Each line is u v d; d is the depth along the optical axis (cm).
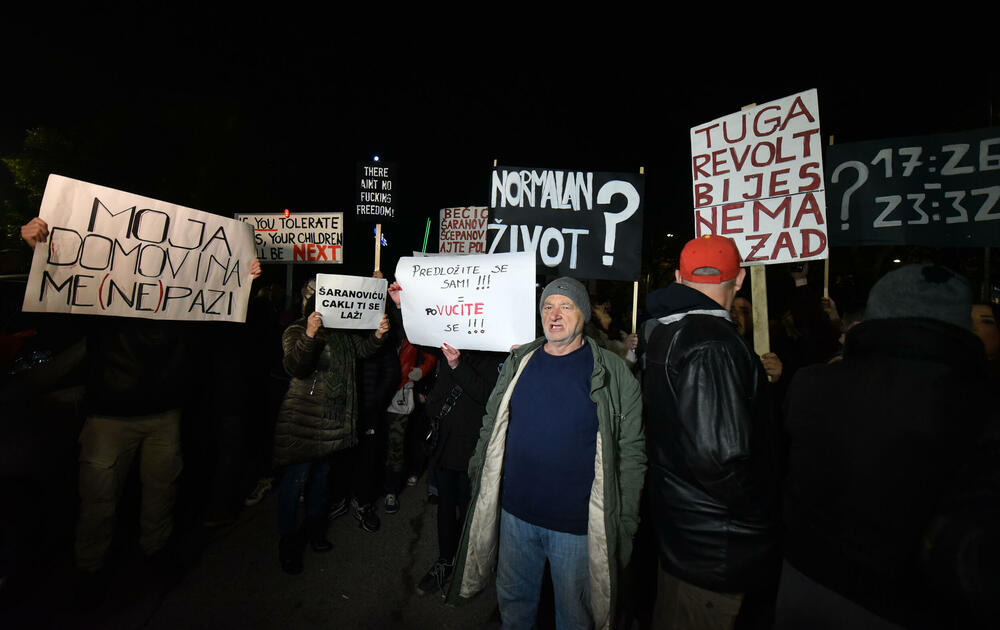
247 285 338
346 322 347
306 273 1461
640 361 335
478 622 290
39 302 256
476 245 714
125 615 281
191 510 407
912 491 126
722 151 319
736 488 164
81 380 331
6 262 393
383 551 362
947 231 326
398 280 320
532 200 359
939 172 329
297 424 329
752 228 306
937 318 137
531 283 286
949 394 126
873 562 132
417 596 311
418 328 315
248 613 288
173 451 311
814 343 356
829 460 145
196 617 282
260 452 516
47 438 304
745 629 222
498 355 328
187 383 314
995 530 103
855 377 144
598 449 212
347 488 426
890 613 129
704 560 175
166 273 300
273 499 437
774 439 178
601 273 348
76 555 283
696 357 172
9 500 285
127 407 289
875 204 345
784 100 296
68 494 320
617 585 211
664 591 190
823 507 145
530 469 224
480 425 315
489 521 237
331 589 315
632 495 216
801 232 290
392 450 435
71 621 273
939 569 111
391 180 702
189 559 340
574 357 231
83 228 270
